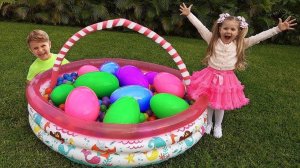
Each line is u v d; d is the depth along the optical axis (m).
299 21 6.95
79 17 7.09
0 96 3.66
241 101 3.08
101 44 5.75
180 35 7.11
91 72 3.37
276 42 7.16
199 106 2.87
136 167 2.72
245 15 6.69
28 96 2.94
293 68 5.42
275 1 6.86
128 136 2.47
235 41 3.01
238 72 5.02
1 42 5.48
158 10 6.73
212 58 3.05
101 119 2.94
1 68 4.41
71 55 5.15
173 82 3.29
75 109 2.75
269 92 4.37
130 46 5.76
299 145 3.20
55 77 3.23
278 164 2.90
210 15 6.82
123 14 7.08
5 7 7.09
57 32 6.34
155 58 5.28
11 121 3.23
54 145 2.68
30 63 4.66
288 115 3.76
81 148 2.57
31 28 6.52
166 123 2.59
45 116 2.69
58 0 6.96
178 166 2.77
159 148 2.61
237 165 2.83
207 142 3.13
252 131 3.37
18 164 2.66
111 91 3.30
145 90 3.14
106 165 2.57
